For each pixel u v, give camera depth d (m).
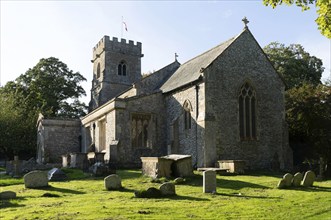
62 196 14.68
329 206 12.00
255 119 27.36
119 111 27.80
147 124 29.33
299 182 17.31
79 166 26.41
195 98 26.11
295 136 32.12
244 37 28.03
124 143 27.52
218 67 26.12
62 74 56.38
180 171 19.70
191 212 10.88
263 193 15.05
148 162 20.50
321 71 46.16
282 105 28.81
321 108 29.44
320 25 10.90
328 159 28.86
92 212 10.83
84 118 37.12
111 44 48.16
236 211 11.09
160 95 30.09
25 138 44.78
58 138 37.56
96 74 50.88
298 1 11.35
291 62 44.22
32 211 11.18
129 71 49.03
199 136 25.27
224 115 25.78
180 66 35.88
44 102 51.41
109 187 16.20
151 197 13.85
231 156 25.52
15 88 54.38
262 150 27.06
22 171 25.86
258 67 28.17
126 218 9.98
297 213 10.86
